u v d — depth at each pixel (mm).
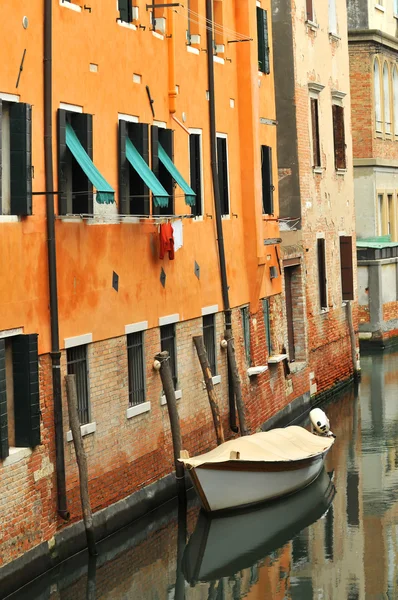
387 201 52156
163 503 23281
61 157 19375
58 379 19078
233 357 26688
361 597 18281
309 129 35875
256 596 18438
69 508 19547
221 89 27547
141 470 22422
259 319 29938
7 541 17609
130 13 22578
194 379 25250
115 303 21438
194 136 25844
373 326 47094
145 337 22812
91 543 19688
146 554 20391
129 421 21969
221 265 26906
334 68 39312
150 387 22922
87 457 20328
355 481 25375
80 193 20078
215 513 22531
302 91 35281
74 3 20125
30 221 18453
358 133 50188
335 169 39219
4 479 17547
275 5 34344
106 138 21266
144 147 22609
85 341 20250
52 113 19188
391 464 26859
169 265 23953
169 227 23219
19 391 18250
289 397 32594
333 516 22688
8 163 18000
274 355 31484
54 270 19000
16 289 18031
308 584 18891
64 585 18797
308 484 24906
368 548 20719
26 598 18062
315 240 36344
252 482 22750
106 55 21250
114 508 21203
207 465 21656
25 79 18297
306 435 25594
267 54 31484
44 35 18859
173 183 23984
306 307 35000
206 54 26531
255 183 28922
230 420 27156
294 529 21859
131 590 18625
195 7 26031
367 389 37656
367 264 46938
